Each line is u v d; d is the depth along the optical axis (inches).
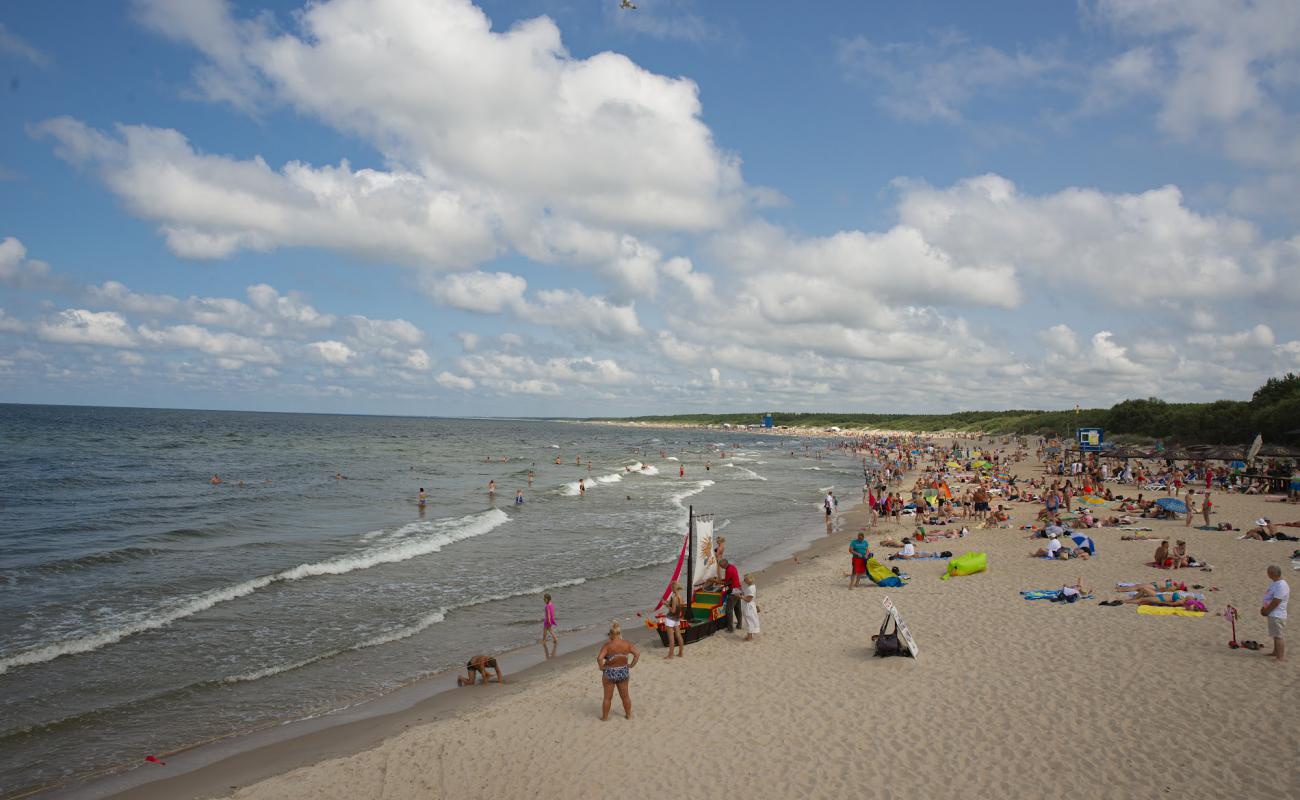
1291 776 342.0
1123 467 2094.0
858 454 4630.9
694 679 523.8
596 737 432.8
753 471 3036.4
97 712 482.3
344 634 665.0
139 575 855.7
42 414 6732.3
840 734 416.2
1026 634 576.1
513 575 923.4
